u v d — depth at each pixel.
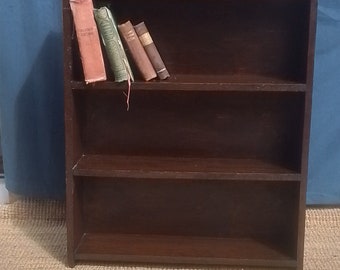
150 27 1.95
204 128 1.99
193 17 1.94
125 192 2.04
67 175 1.82
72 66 1.77
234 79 1.87
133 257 1.88
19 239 2.08
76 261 1.91
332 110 2.09
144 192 2.04
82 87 1.76
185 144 2.00
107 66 1.82
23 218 2.23
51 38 2.07
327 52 2.05
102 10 1.71
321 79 2.07
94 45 1.71
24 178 2.17
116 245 1.96
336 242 2.06
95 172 1.82
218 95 1.96
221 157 1.99
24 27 2.06
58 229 2.17
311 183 2.14
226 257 1.87
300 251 1.83
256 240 2.02
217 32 1.95
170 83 1.75
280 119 1.96
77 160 1.89
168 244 1.98
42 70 2.10
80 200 1.97
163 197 2.04
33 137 2.14
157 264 1.91
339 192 2.14
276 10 1.92
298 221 1.82
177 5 1.94
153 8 1.94
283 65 1.95
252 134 1.98
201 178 1.81
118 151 2.01
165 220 2.05
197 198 2.03
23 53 2.08
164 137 2.00
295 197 1.90
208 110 1.98
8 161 2.16
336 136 2.11
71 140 1.80
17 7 2.05
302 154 1.77
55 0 2.05
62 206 2.22
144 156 1.98
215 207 2.04
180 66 1.97
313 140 2.11
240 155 1.99
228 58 1.96
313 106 2.09
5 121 2.13
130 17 1.95
